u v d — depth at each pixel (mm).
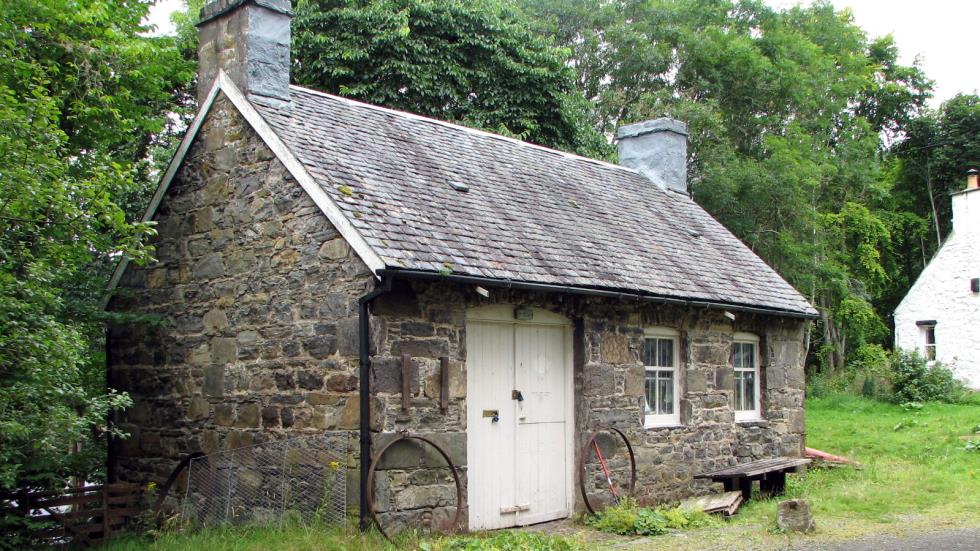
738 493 11102
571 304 10367
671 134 16500
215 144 10602
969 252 25875
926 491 11289
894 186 35906
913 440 16328
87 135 13062
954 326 26094
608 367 10812
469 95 20109
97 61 12453
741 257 14523
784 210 25750
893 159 36062
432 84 19078
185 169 10977
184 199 10945
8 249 8383
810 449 14773
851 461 14133
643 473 11180
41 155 8289
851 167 30172
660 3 28875
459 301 9156
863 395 23219
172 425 10750
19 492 9359
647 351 11742
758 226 26141
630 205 14039
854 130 31250
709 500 10828
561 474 10477
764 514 10289
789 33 30219
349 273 8727
